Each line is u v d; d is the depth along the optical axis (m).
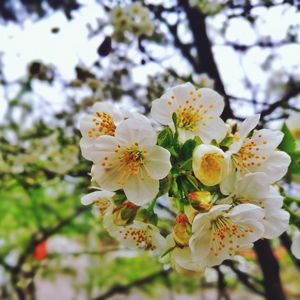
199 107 0.14
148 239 0.15
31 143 0.35
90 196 0.14
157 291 0.64
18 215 0.50
